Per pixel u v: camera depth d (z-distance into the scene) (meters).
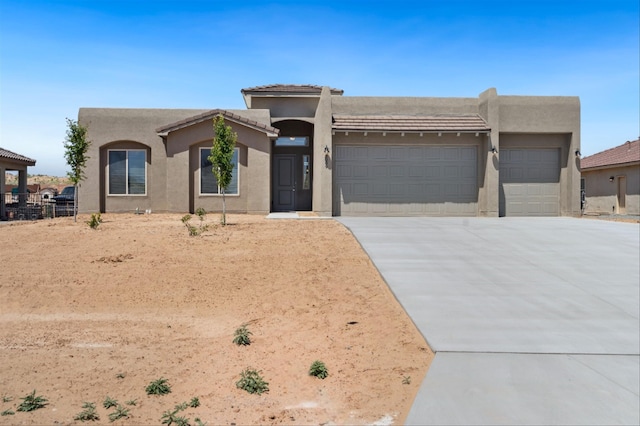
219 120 14.44
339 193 18.42
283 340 6.47
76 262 9.90
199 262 9.88
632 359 5.71
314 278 8.97
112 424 4.39
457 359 5.64
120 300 8.06
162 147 19.41
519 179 19.25
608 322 6.96
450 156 18.73
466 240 12.27
